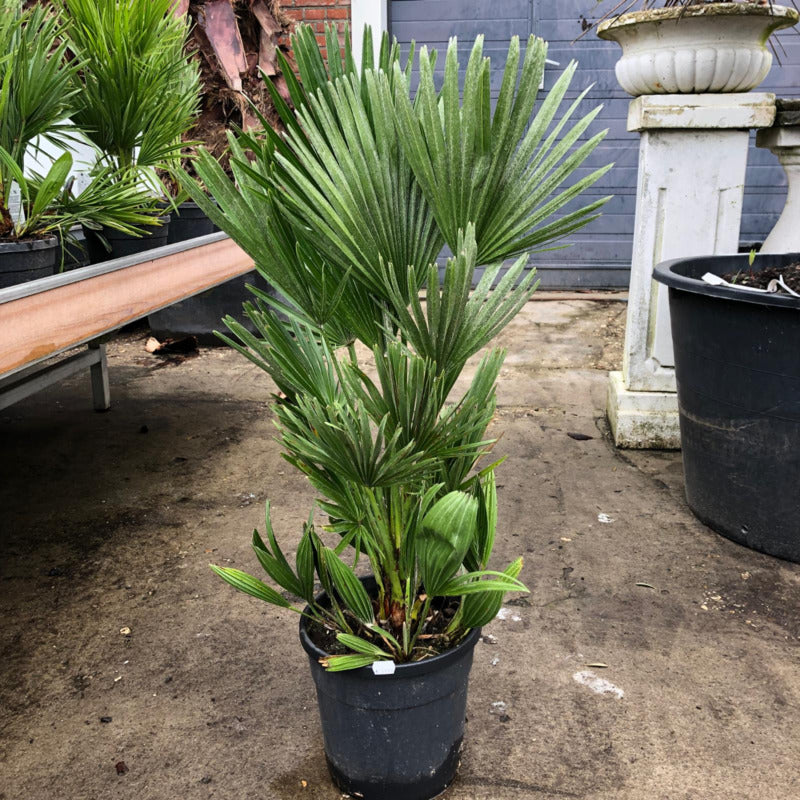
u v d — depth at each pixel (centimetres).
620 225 612
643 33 291
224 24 438
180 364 468
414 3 577
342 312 131
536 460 322
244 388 423
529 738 170
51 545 257
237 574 136
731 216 307
